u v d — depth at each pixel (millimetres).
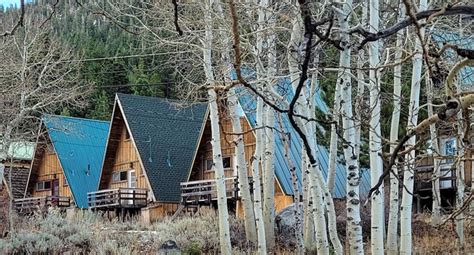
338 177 29844
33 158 45625
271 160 20812
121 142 40344
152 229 26516
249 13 14383
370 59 12609
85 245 22453
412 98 14023
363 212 21328
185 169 38562
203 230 22609
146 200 36500
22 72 31594
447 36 17516
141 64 43562
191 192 32000
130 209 36781
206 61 17250
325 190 13422
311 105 14570
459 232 18438
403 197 14039
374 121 12711
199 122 42594
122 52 45406
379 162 12820
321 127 21047
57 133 44469
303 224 19766
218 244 20938
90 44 48812
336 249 13273
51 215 28125
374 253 12781
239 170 20859
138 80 44188
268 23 13555
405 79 20797
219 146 18859
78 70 38719
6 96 33375
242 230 22125
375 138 12695
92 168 44594
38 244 21969
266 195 20719
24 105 33750
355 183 12180
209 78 16859
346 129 11688
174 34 19078
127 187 39219
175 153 39250
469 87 16406
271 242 20438
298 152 29391
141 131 39219
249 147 30969
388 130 19219
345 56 11789
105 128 47625
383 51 15891
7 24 24047
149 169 37438
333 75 20859
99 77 48469
